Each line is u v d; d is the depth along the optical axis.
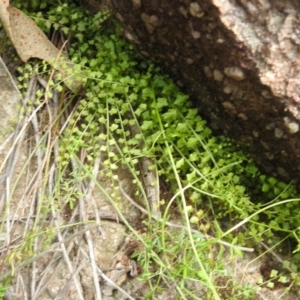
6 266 0.26
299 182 0.27
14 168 0.28
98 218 0.27
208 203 0.28
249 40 0.22
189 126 0.27
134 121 0.28
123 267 0.27
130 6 0.26
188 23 0.24
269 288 0.27
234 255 0.26
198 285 0.26
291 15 0.22
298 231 0.27
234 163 0.27
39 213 0.26
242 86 0.24
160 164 0.28
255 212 0.26
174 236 0.26
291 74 0.22
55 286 0.26
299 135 0.24
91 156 0.28
